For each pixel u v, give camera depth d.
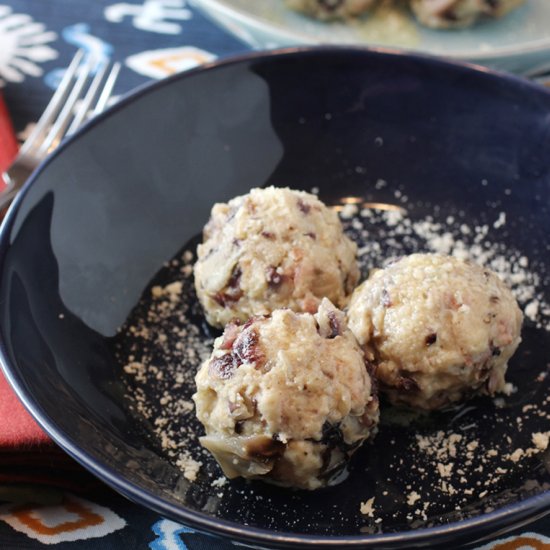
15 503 0.43
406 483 0.42
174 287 0.49
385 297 0.43
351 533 0.41
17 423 0.42
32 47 0.61
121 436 0.43
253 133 0.52
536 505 0.38
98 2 0.65
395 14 0.61
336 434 0.41
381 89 0.52
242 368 0.41
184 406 0.44
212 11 0.58
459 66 0.51
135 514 0.42
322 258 0.45
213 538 0.42
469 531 0.37
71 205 0.48
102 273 0.48
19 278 0.44
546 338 0.47
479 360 0.43
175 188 0.50
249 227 0.45
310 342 0.41
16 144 0.55
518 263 0.49
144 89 0.50
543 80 0.58
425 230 0.51
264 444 0.40
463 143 0.52
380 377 0.43
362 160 0.53
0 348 0.41
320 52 0.52
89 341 0.46
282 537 0.37
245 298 0.45
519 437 0.43
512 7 0.60
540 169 0.50
